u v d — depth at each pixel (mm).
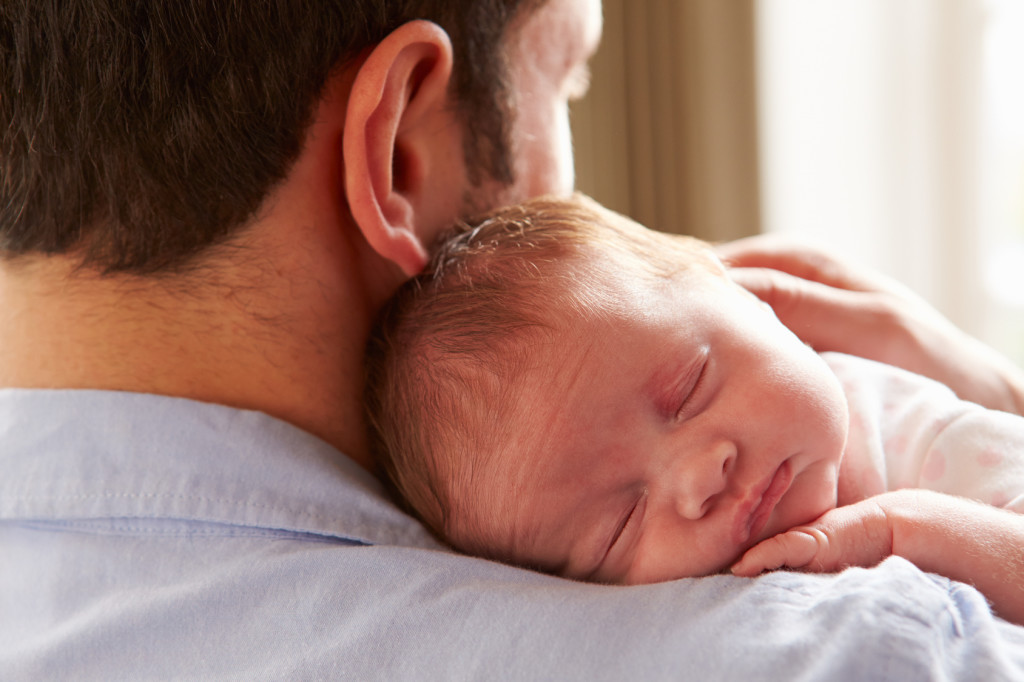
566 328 776
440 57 714
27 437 656
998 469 750
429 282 841
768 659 495
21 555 655
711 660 505
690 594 550
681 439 733
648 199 2527
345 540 664
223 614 608
